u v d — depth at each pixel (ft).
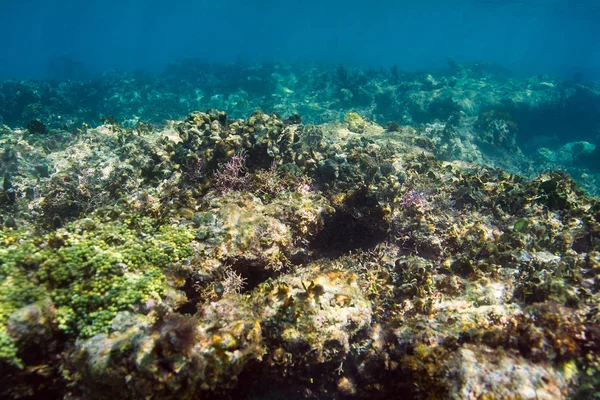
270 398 1.89
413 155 4.77
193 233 2.35
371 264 2.62
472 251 2.68
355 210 2.87
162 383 1.47
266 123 3.77
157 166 3.54
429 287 2.33
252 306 1.93
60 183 3.52
